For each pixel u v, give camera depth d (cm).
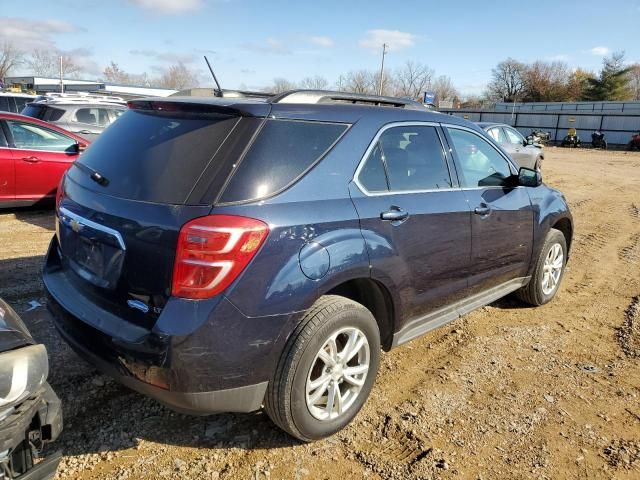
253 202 246
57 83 4806
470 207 370
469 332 441
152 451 275
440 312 363
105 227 263
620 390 356
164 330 232
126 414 305
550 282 506
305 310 259
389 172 319
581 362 395
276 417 265
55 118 1011
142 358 237
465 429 305
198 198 242
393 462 275
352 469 269
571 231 529
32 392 190
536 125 4669
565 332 450
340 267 270
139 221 248
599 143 3972
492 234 394
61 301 284
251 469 265
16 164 747
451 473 268
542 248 471
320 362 279
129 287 252
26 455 200
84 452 272
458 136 387
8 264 544
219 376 240
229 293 236
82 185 294
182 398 239
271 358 253
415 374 367
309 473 264
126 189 266
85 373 343
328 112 296
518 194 434
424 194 337
